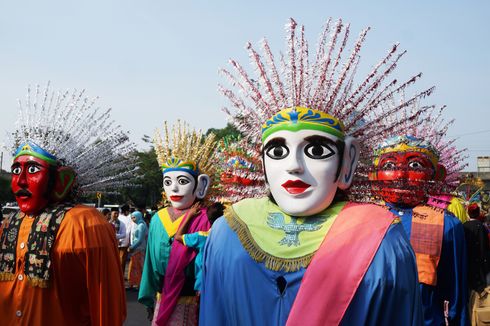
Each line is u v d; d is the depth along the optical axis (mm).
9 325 3477
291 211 2537
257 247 2523
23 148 3670
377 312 2301
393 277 2316
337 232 2432
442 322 4309
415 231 4324
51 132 3783
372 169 2904
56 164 3676
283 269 2432
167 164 5895
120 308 3535
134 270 10047
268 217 2629
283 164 2576
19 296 3443
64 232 3469
